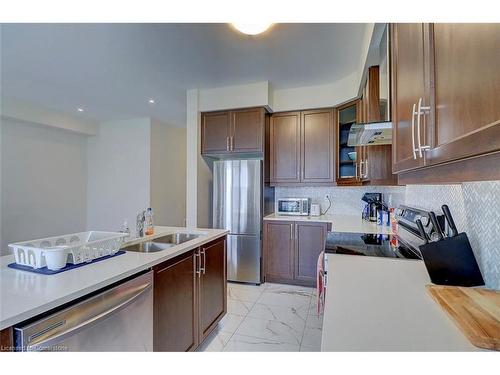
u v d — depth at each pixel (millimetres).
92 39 2234
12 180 3996
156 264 1480
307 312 2604
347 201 3676
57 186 4656
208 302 2125
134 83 3211
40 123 4133
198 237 2162
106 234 1694
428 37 791
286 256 3361
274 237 3404
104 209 5129
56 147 4645
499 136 472
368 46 2023
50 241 1521
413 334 714
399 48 1167
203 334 2029
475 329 710
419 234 1578
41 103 3973
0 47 2367
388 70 1596
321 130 3430
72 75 2998
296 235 3320
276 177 3623
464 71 595
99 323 1119
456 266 1093
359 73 2633
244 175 3373
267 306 2738
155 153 4969
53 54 2508
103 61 2648
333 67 2812
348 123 3309
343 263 1450
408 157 1021
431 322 781
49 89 3414
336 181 3342
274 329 2293
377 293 1013
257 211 3322
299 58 2605
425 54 823
